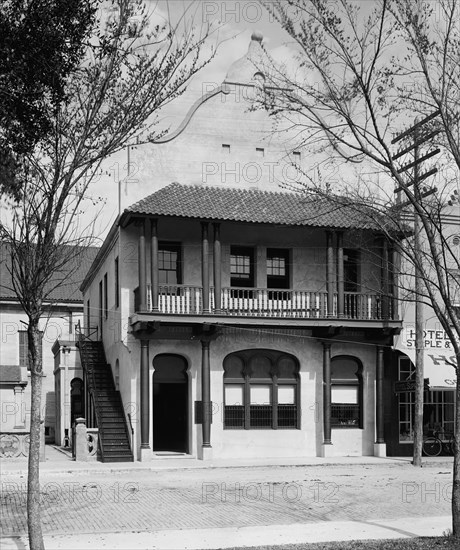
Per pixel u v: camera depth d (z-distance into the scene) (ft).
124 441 90.53
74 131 38.60
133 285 95.04
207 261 92.07
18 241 37.60
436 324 99.66
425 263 91.56
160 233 95.50
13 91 39.17
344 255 101.14
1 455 86.89
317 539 45.03
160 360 94.17
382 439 97.30
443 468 84.23
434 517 53.47
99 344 118.01
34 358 37.83
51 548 41.91
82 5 39.58
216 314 91.45
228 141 101.30
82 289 144.66
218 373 94.12
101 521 51.26
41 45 39.09
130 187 96.63
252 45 103.04
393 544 42.60
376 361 99.09
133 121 39.93
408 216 84.33
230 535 46.16
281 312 95.35
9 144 38.63
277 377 96.94
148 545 42.88
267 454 94.53
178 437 105.09
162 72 40.65
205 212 91.45
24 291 37.42
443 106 50.19
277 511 55.72
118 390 100.94
